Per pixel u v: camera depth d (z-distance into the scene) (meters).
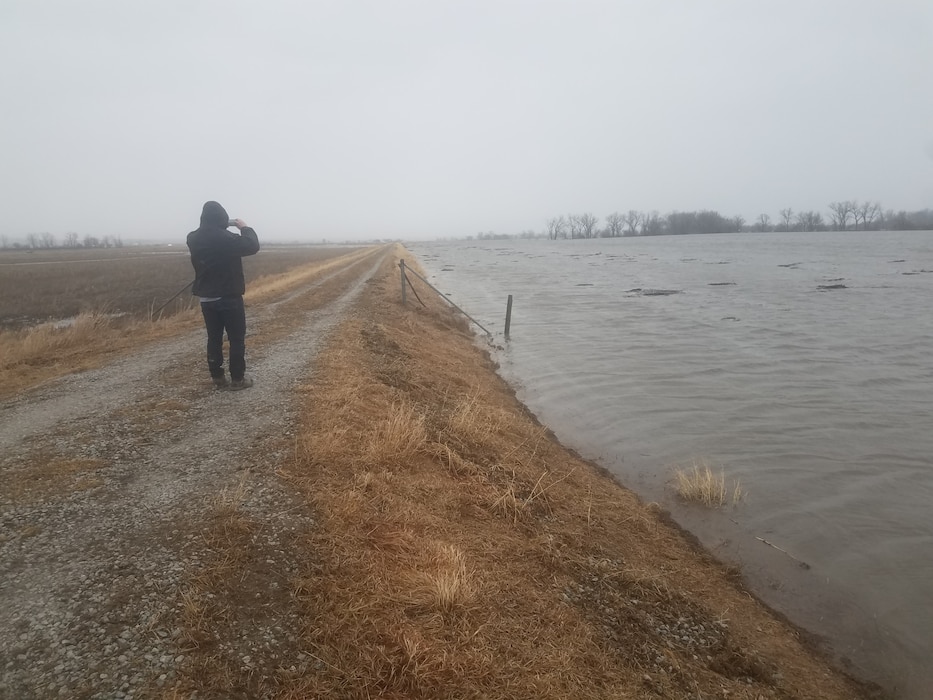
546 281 40.53
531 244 172.50
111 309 22.03
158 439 5.91
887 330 18.89
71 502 4.47
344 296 22.61
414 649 3.14
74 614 3.16
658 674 3.71
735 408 10.72
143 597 3.32
